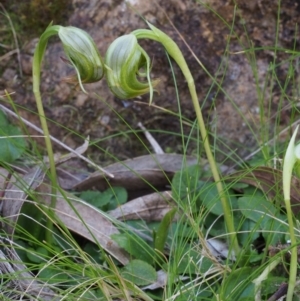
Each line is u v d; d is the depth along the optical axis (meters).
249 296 0.75
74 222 0.82
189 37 0.90
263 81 0.91
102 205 0.85
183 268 0.79
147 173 0.88
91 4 0.90
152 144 0.91
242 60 0.91
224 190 0.79
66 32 0.73
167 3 0.90
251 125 0.91
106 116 0.91
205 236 0.80
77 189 0.88
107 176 0.88
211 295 0.77
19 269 0.77
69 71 0.90
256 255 0.79
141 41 0.90
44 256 0.76
